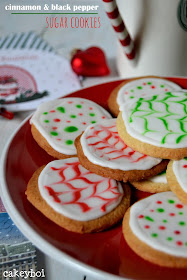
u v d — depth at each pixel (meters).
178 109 0.39
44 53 0.57
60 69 0.54
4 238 0.37
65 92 0.51
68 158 0.39
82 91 0.46
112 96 0.45
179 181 0.36
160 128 0.38
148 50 0.47
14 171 0.38
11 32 0.61
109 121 0.41
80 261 0.32
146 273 0.32
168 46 0.46
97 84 0.46
